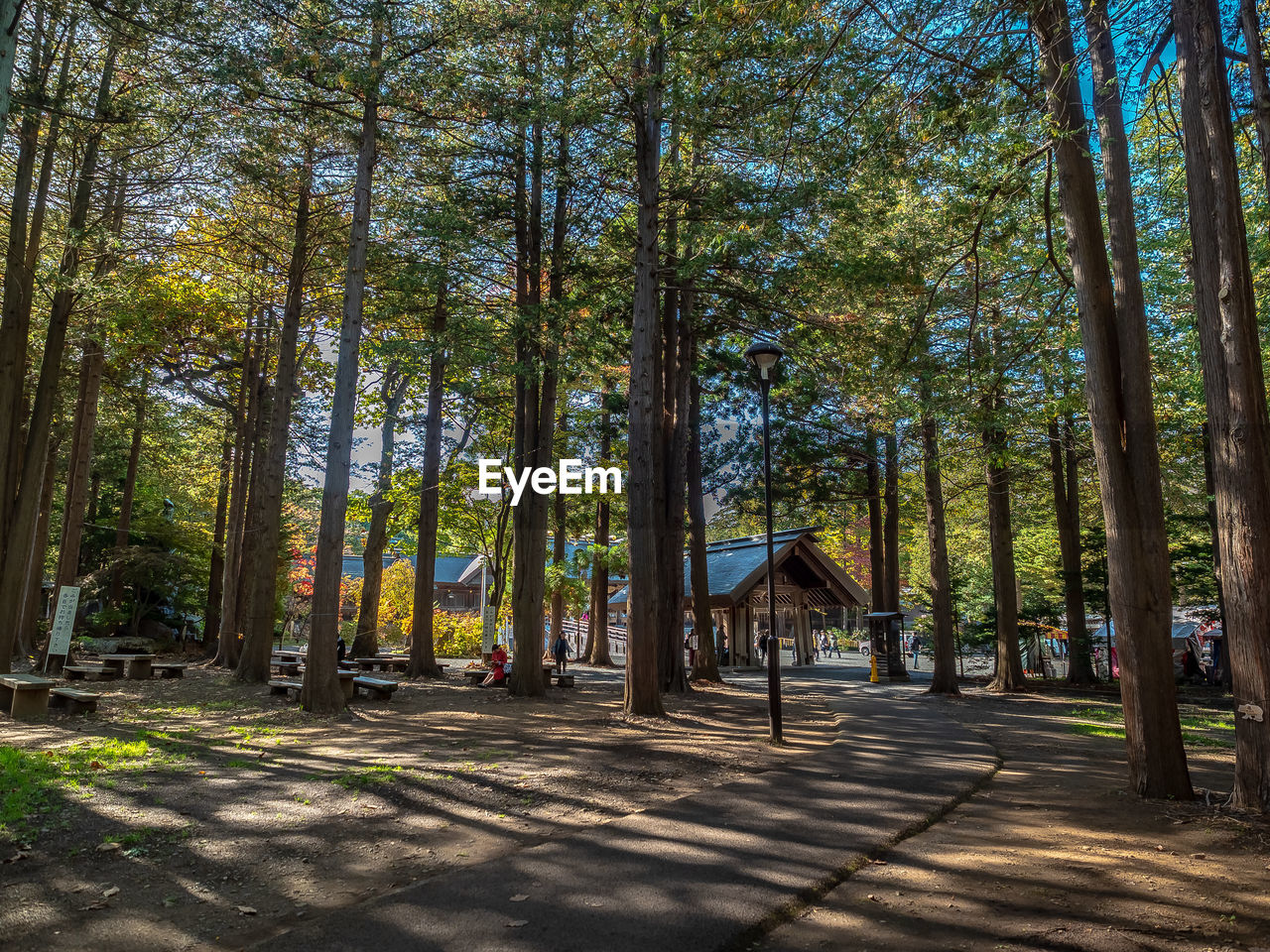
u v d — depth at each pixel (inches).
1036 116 344.2
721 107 438.6
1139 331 314.2
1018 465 943.0
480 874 209.2
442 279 682.2
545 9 553.0
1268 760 262.7
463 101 597.6
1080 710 670.5
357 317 576.1
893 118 349.7
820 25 330.6
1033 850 231.9
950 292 665.0
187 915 183.2
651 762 382.9
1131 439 311.7
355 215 582.6
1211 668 1018.7
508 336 679.7
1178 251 630.5
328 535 554.3
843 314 664.4
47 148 636.1
